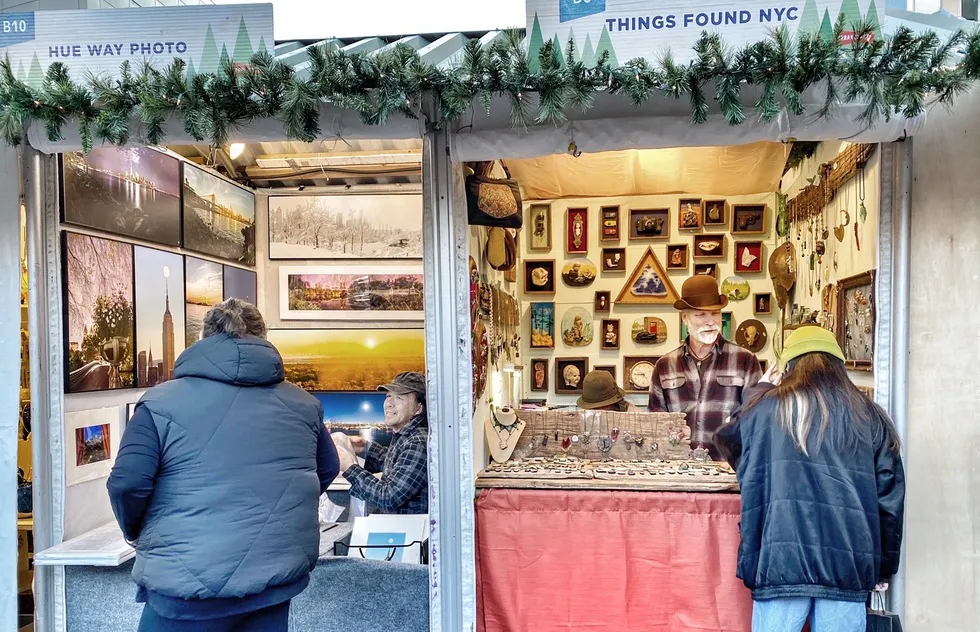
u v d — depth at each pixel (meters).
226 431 1.75
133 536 1.79
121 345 2.65
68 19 2.03
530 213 4.28
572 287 4.29
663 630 2.37
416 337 3.81
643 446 2.77
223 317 1.88
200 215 3.24
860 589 1.91
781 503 1.96
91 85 1.93
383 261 3.82
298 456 1.86
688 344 3.61
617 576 2.39
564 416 2.82
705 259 4.17
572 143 2.10
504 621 2.41
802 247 3.53
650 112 2.06
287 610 1.92
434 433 2.24
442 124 2.14
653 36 1.88
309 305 3.85
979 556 2.10
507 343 3.63
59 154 2.32
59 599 2.35
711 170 3.56
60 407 2.32
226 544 1.69
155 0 2.74
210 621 1.73
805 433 1.96
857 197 2.60
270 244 3.86
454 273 2.23
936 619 2.13
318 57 1.89
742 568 2.03
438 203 2.20
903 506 1.96
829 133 2.04
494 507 2.43
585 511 2.40
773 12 1.85
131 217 2.71
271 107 1.94
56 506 2.32
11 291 2.26
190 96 1.88
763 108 1.79
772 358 4.08
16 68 2.05
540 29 1.90
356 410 3.83
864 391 2.48
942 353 2.12
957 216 2.09
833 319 2.93
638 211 4.22
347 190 3.83
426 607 2.32
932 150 2.10
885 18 2.10
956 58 1.87
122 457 1.69
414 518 2.64
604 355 4.25
